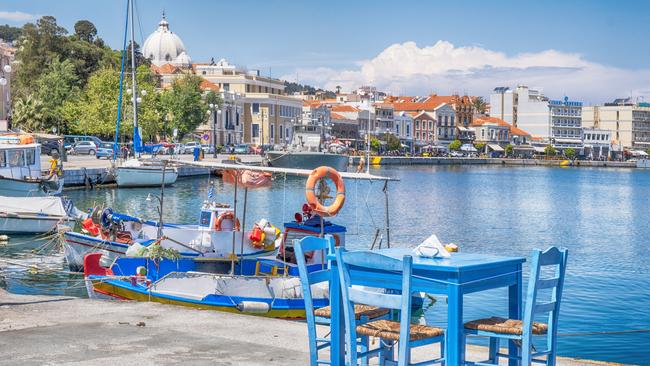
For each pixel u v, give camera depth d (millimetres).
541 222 57188
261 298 18359
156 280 19609
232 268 19531
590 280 29969
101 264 20969
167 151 99875
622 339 19812
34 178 44281
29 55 129250
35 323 10820
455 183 108750
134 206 52719
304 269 7688
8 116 110250
